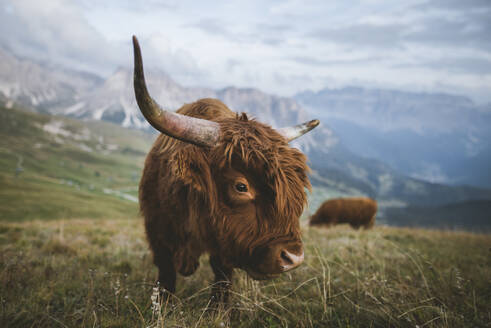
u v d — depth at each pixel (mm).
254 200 2494
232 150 2496
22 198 67625
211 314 2916
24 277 3873
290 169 2502
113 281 3801
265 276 2531
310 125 3402
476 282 4207
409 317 3014
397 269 4551
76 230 9070
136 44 1936
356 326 2955
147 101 2146
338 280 4133
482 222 190500
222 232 2621
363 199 15523
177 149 2738
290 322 3008
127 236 8430
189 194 2824
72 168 174625
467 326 2908
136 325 2664
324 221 15641
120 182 170000
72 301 3232
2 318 2707
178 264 3291
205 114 3307
